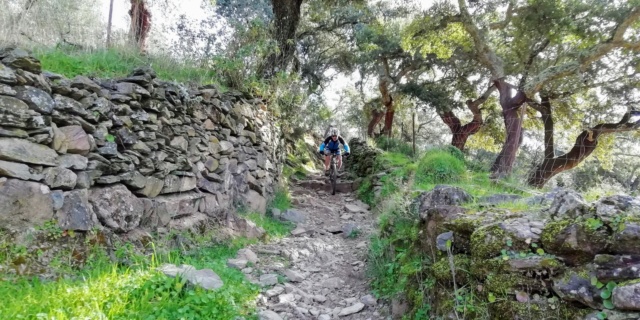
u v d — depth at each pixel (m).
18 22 4.50
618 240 2.19
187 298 3.03
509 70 13.52
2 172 2.97
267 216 7.12
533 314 2.31
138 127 4.30
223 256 4.56
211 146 5.79
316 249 5.50
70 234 3.33
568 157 12.74
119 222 3.83
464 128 17.66
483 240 2.71
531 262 2.43
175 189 4.86
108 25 5.93
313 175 12.73
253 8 8.79
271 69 9.04
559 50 13.02
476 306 2.58
